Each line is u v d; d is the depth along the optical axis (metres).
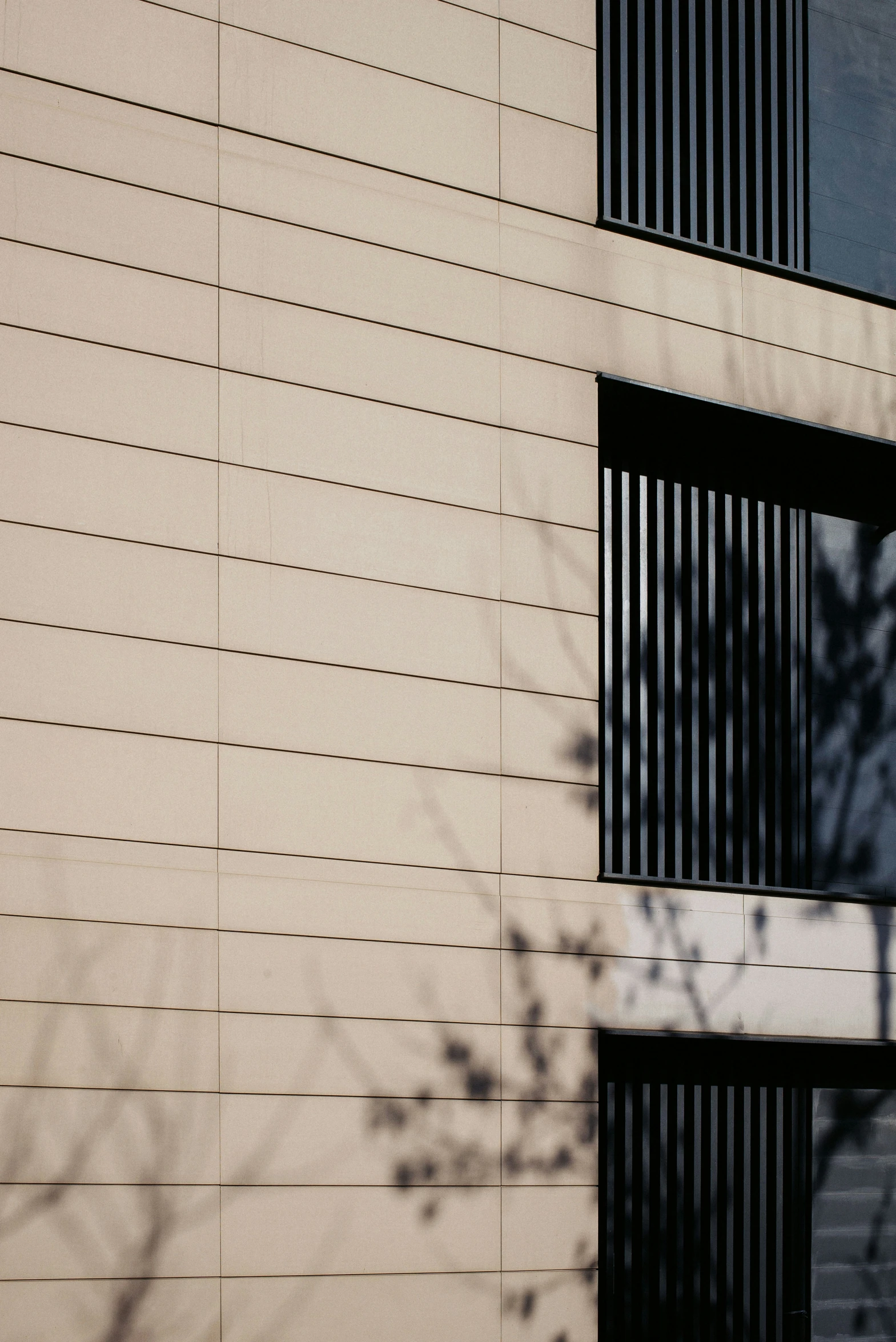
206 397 8.49
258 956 8.09
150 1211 7.57
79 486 8.08
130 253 8.41
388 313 9.09
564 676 9.26
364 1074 8.21
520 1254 8.43
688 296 10.09
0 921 7.52
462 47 9.62
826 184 11.10
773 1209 9.55
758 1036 9.39
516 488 9.30
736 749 10.17
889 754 10.73
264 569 8.48
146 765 8.00
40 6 8.36
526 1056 8.67
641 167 10.33
